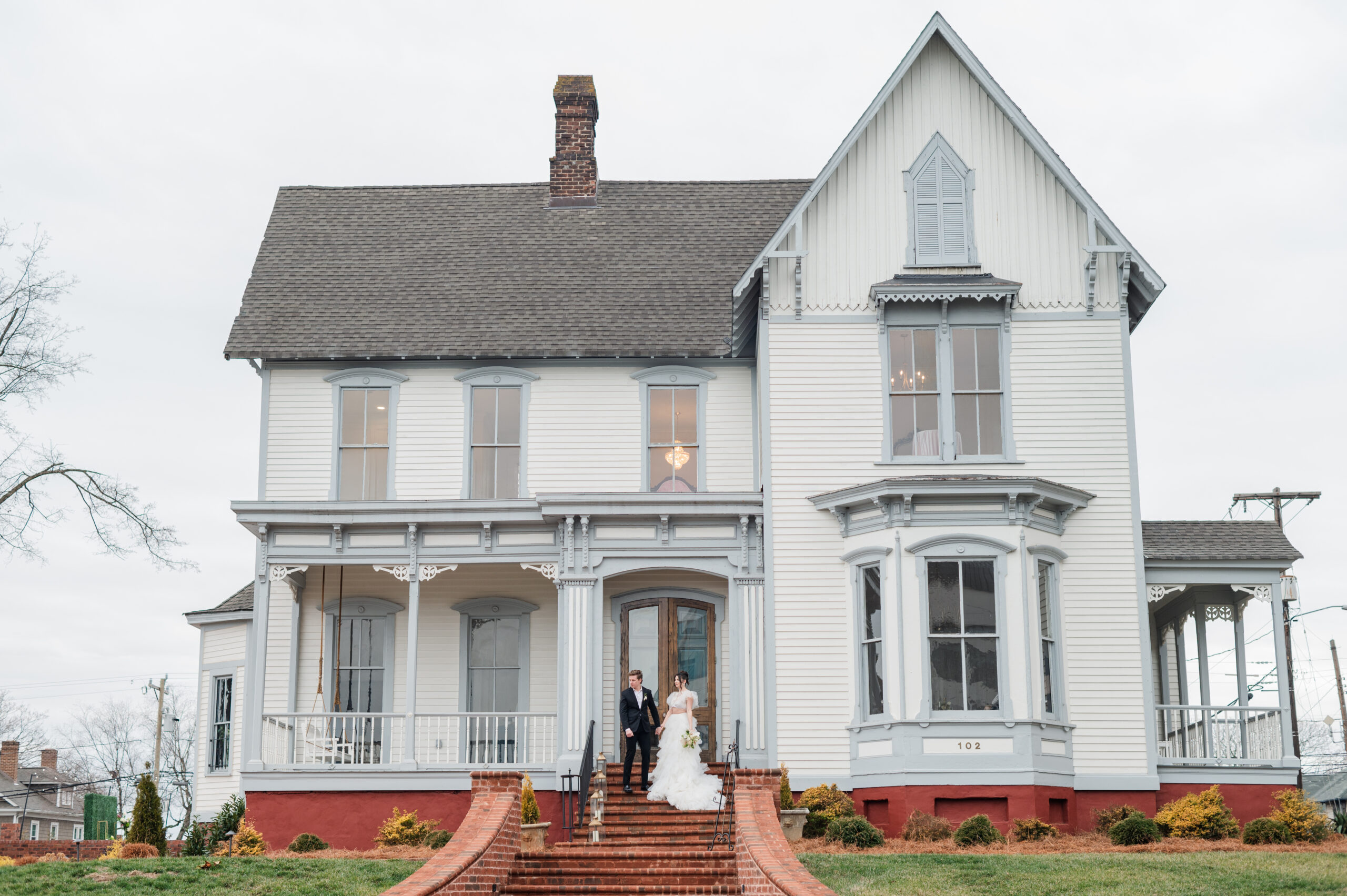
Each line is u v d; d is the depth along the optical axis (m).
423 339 24.41
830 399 21.61
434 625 24.20
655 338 24.47
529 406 24.36
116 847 21.44
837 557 21.11
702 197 28.52
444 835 19.75
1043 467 21.25
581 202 28.25
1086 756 20.33
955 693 19.86
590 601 21.72
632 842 17.45
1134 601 20.84
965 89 22.55
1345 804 55.25
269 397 24.31
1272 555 21.27
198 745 26.02
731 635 21.55
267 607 22.38
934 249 22.05
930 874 15.34
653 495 21.66
